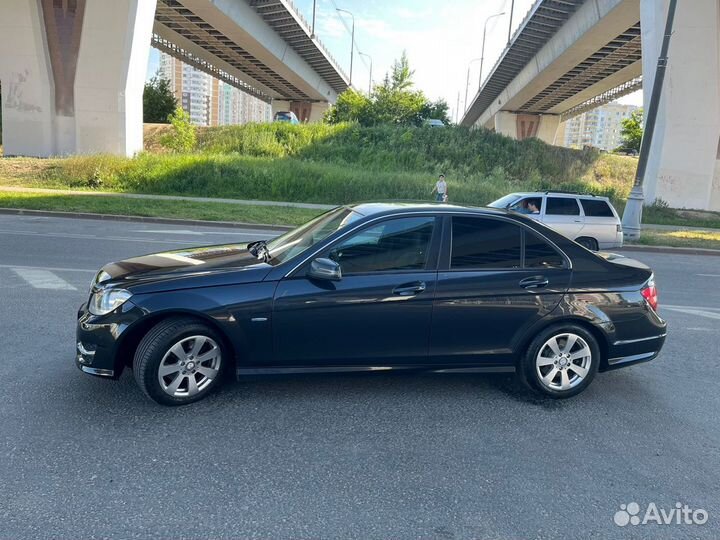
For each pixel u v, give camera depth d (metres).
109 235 12.79
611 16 32.50
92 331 3.89
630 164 34.12
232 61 57.75
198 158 24.64
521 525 2.89
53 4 27.16
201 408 4.05
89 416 3.84
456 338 4.28
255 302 3.96
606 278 4.54
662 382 5.09
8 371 4.54
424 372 4.34
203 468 3.27
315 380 4.69
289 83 68.50
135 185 22.94
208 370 4.11
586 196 13.56
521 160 32.62
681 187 25.05
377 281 4.11
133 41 27.86
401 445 3.66
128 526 2.73
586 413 4.32
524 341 4.38
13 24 27.08
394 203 4.68
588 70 48.50
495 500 3.09
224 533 2.71
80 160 23.52
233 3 39.97
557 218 13.23
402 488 3.17
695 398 4.73
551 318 4.37
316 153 32.06
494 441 3.78
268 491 3.08
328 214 4.88
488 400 4.47
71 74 28.20
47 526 2.70
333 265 3.91
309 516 2.88
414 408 4.25
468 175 29.91
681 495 3.24
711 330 6.96
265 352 4.04
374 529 2.79
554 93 61.62
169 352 3.93
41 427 3.66
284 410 4.09
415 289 4.14
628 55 42.69
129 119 28.86
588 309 4.42
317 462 3.40
